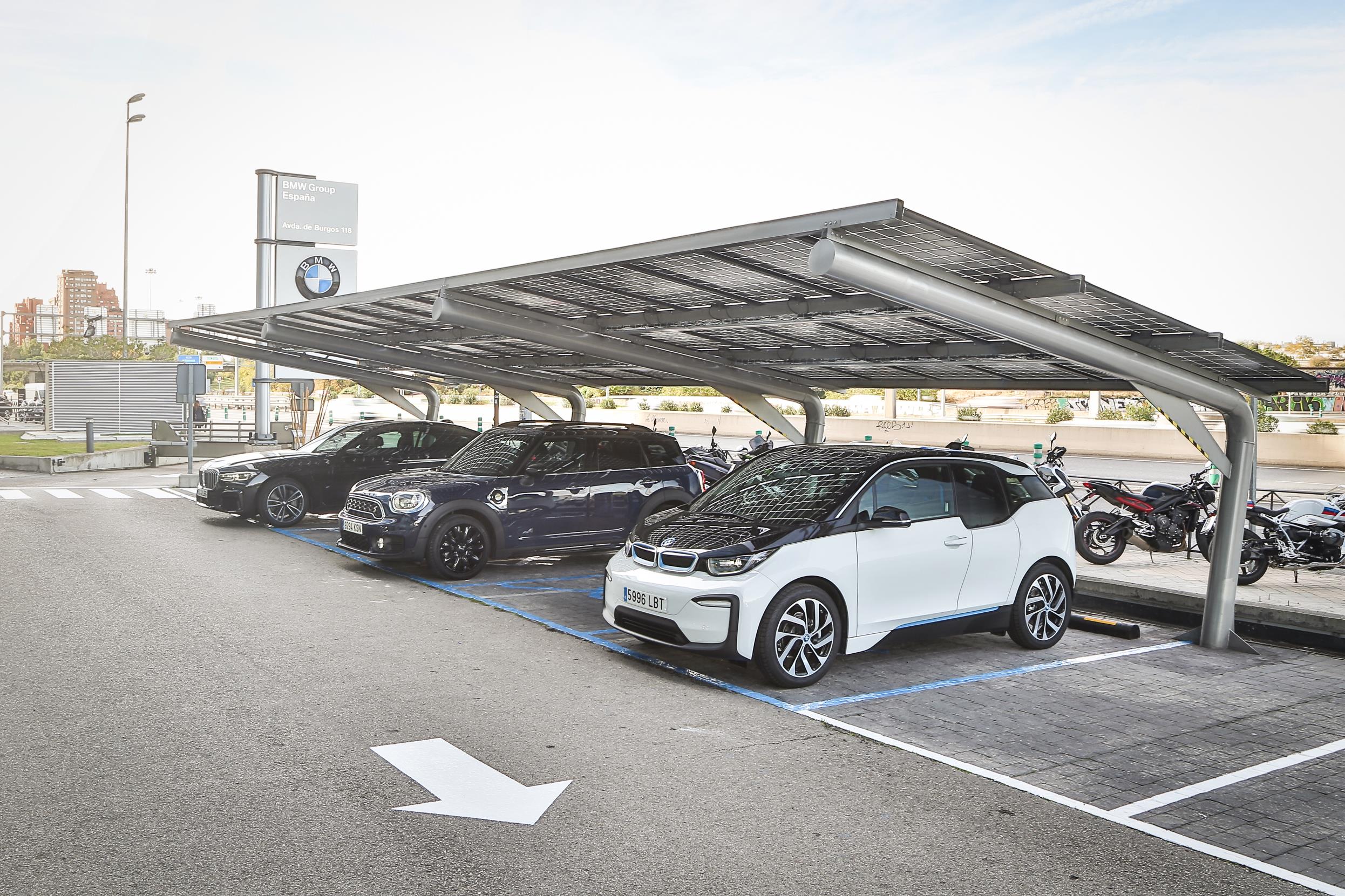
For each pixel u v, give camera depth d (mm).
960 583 7578
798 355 11031
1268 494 13086
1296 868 4219
